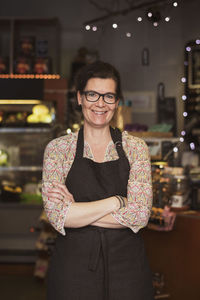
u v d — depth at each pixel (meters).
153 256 3.49
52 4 6.29
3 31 6.23
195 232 3.26
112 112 1.98
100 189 1.95
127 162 1.99
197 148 5.47
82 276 1.88
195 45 5.65
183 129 5.66
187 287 3.30
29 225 5.27
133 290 1.89
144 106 6.09
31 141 5.75
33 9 6.30
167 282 3.41
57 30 6.01
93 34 6.23
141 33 6.09
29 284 4.59
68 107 5.43
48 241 4.40
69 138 2.04
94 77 1.93
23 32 6.26
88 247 1.89
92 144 2.02
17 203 5.25
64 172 2.00
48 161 1.98
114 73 1.96
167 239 3.41
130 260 1.91
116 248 1.90
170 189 3.55
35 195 5.39
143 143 2.03
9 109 5.77
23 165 5.74
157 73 6.01
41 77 5.66
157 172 3.25
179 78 5.88
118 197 1.89
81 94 1.98
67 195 1.92
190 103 5.69
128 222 1.87
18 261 5.16
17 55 5.89
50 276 1.96
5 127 5.42
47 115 5.48
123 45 6.15
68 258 1.90
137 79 6.12
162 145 3.87
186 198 3.63
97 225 1.89
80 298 1.87
